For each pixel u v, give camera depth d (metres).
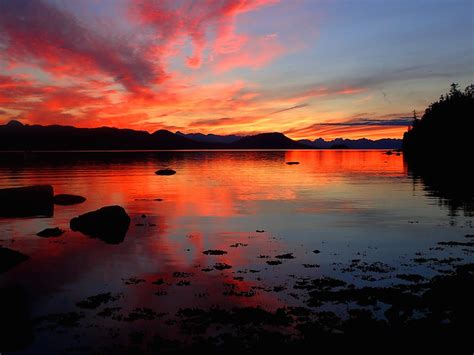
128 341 10.66
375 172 83.88
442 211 33.09
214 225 27.56
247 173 82.88
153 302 13.44
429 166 100.25
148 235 24.48
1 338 10.92
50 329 11.48
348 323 11.30
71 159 142.38
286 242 22.30
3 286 15.27
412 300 12.87
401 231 25.05
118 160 139.75
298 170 93.31
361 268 17.16
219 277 16.11
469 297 12.26
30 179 63.06
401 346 9.84
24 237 24.23
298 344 10.19
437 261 18.16
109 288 14.96
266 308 12.74
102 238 23.70
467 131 130.75
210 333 11.02
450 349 9.64
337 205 36.94
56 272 17.06
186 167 105.00
